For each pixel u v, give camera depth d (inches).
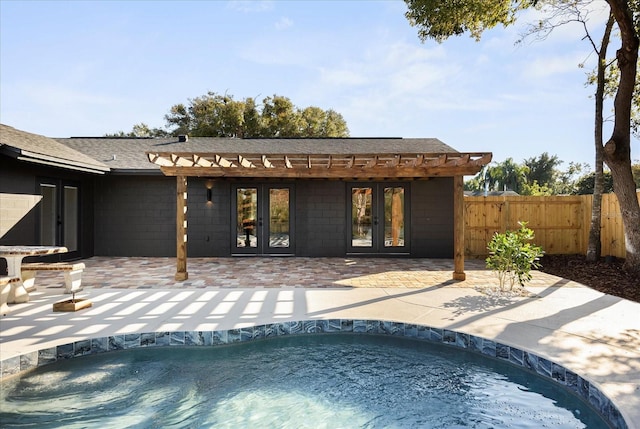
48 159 337.4
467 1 339.6
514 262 263.3
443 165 297.3
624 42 317.7
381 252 474.3
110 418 127.5
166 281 306.8
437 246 467.2
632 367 138.4
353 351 181.6
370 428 123.3
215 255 471.8
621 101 330.3
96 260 435.2
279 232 477.4
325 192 475.8
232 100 1264.8
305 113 1337.4
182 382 151.9
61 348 162.2
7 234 334.3
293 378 156.2
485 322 194.5
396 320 198.4
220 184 472.7
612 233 388.2
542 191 1454.2
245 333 186.2
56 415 128.3
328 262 426.9
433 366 166.6
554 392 142.1
